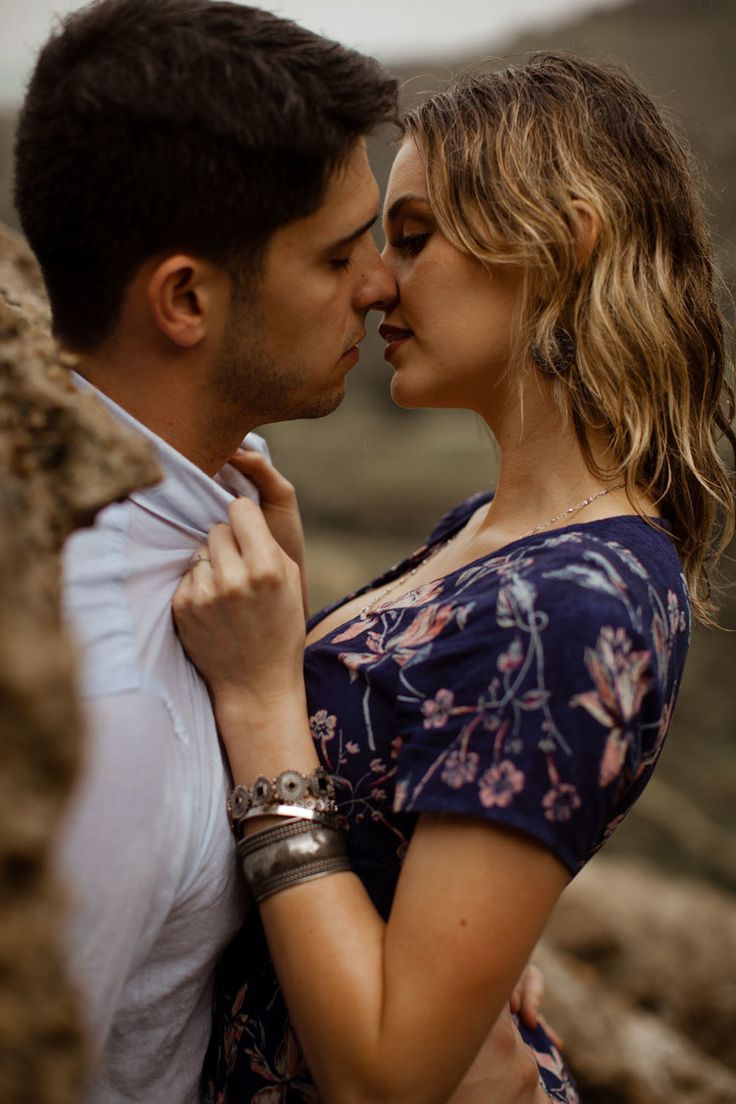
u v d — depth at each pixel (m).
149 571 1.11
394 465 10.52
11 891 0.55
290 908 1.04
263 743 1.10
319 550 9.25
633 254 1.22
